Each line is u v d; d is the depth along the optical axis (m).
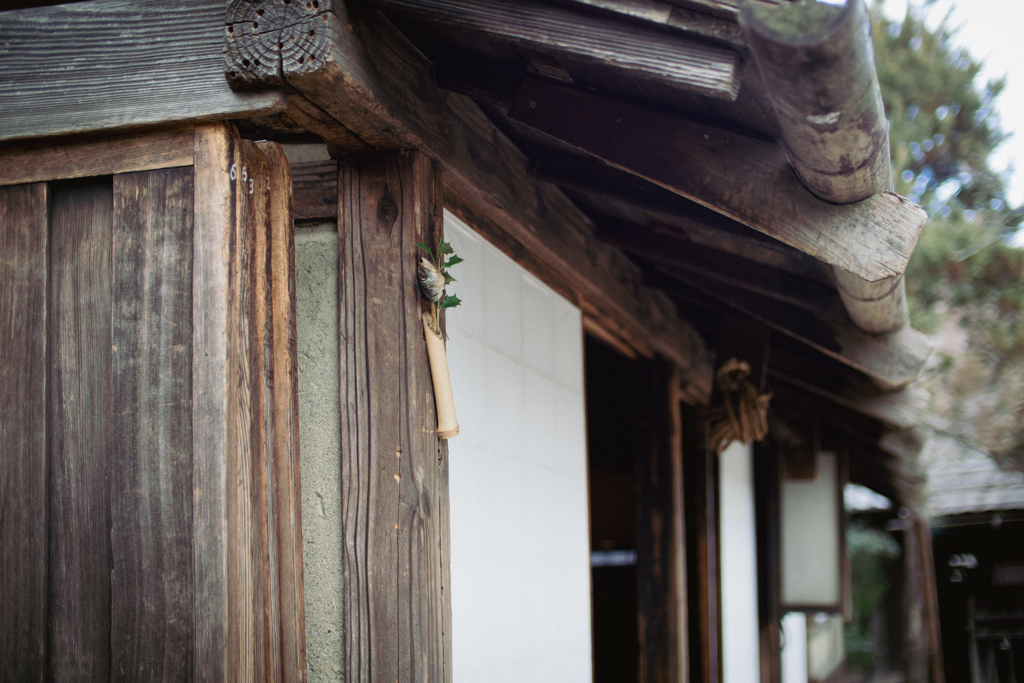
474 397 2.51
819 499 6.69
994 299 12.05
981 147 13.70
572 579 3.29
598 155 2.17
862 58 1.38
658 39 1.64
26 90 1.78
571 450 3.42
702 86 1.62
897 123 13.62
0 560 1.67
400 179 2.07
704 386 5.70
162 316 1.66
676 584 4.55
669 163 2.10
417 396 1.98
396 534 1.94
